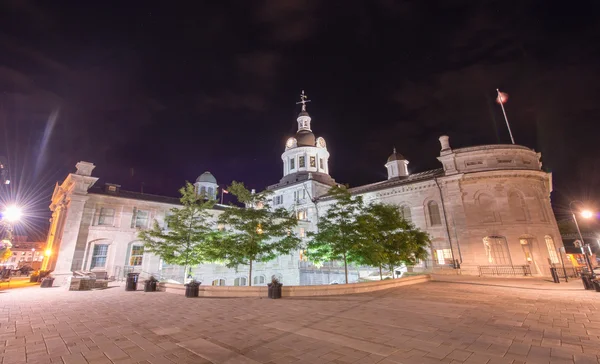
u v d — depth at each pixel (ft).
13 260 189.67
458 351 20.16
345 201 69.77
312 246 71.41
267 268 118.21
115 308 38.52
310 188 154.61
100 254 87.71
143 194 104.88
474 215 101.71
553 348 20.53
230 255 63.05
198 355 20.03
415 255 80.53
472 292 51.93
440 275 80.89
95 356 20.08
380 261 65.26
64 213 95.35
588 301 39.96
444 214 107.65
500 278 78.74
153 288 58.54
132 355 20.22
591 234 139.13
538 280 72.08
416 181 115.96
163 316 33.14
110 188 98.22
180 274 98.43
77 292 57.67
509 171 99.14
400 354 19.69
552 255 94.53
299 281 124.98
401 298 45.75
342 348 21.13
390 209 77.25
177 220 66.85
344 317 31.89
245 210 64.64
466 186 105.60
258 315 33.37
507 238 95.45
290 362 18.47
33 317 32.99
